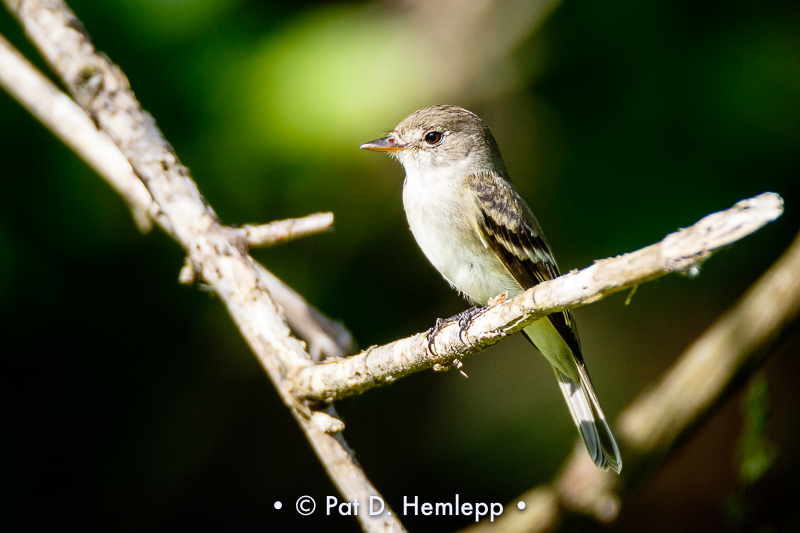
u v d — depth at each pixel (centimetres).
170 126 948
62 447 1061
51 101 726
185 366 1102
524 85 1053
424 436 1127
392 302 1081
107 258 1004
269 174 959
